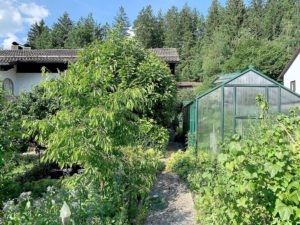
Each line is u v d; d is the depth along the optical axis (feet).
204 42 138.72
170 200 20.08
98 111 13.44
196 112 33.96
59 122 13.94
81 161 14.43
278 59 91.97
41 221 10.05
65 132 13.44
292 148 7.48
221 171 9.70
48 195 12.33
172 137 54.29
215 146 29.84
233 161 7.27
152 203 19.38
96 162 14.15
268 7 137.28
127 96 14.67
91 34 147.74
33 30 179.52
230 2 140.56
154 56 39.45
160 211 18.20
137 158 17.75
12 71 52.65
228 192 8.12
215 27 142.61
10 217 9.72
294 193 6.32
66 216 7.14
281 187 6.63
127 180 16.07
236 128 31.24
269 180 6.88
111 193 14.58
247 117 31.14
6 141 15.02
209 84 83.25
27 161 27.86
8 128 16.22
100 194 14.17
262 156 7.28
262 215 7.71
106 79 15.78
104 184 14.92
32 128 14.62
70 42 144.15
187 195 21.06
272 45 95.55
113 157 15.40
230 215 7.95
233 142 7.43
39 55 55.47
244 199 7.47
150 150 26.32
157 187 23.07
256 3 142.00
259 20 131.64
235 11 136.46
